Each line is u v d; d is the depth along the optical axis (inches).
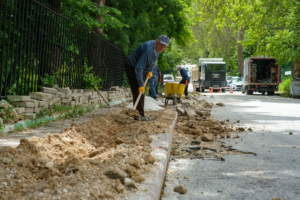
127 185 99.0
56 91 304.0
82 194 85.4
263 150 200.2
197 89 1549.0
